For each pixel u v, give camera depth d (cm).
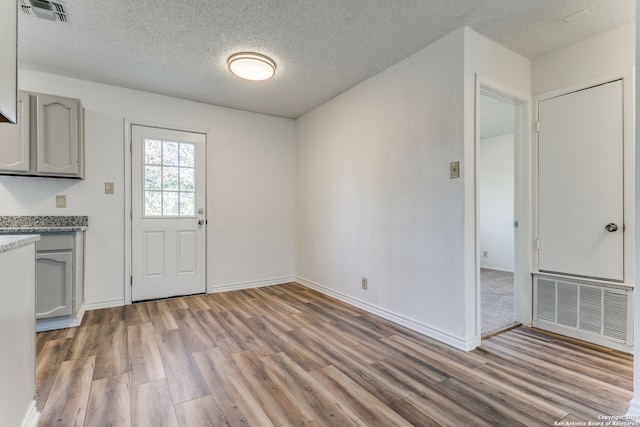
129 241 332
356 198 326
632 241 217
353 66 284
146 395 166
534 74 267
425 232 250
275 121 429
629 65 218
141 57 269
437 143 241
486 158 571
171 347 225
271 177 425
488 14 211
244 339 240
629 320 217
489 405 158
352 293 331
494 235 559
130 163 334
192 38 241
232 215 396
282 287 410
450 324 231
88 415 149
